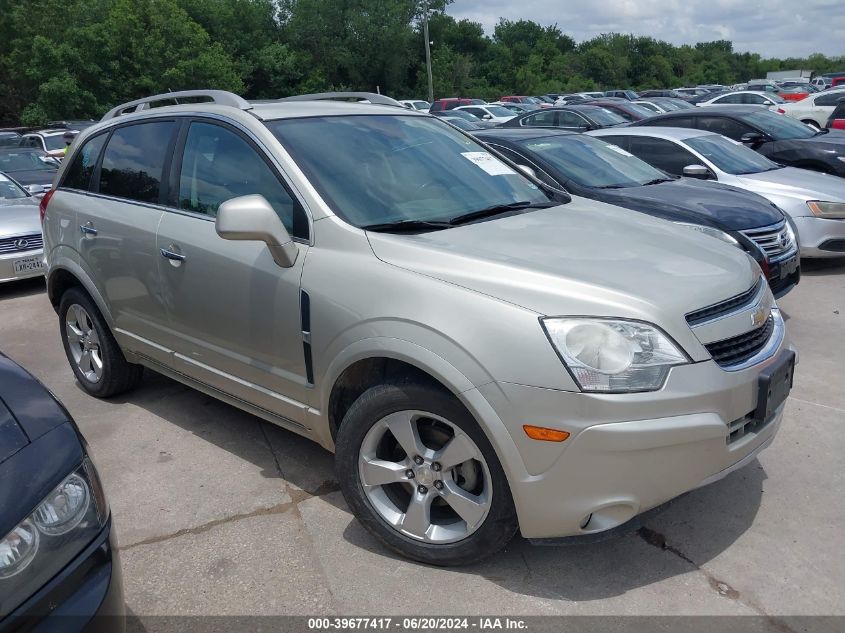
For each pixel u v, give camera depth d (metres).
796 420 4.08
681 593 2.69
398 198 3.31
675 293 2.63
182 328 3.71
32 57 34.38
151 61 34.41
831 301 6.40
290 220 3.18
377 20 53.62
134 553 3.01
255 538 3.10
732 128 9.65
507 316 2.51
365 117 3.83
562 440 2.42
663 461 2.46
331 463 3.73
